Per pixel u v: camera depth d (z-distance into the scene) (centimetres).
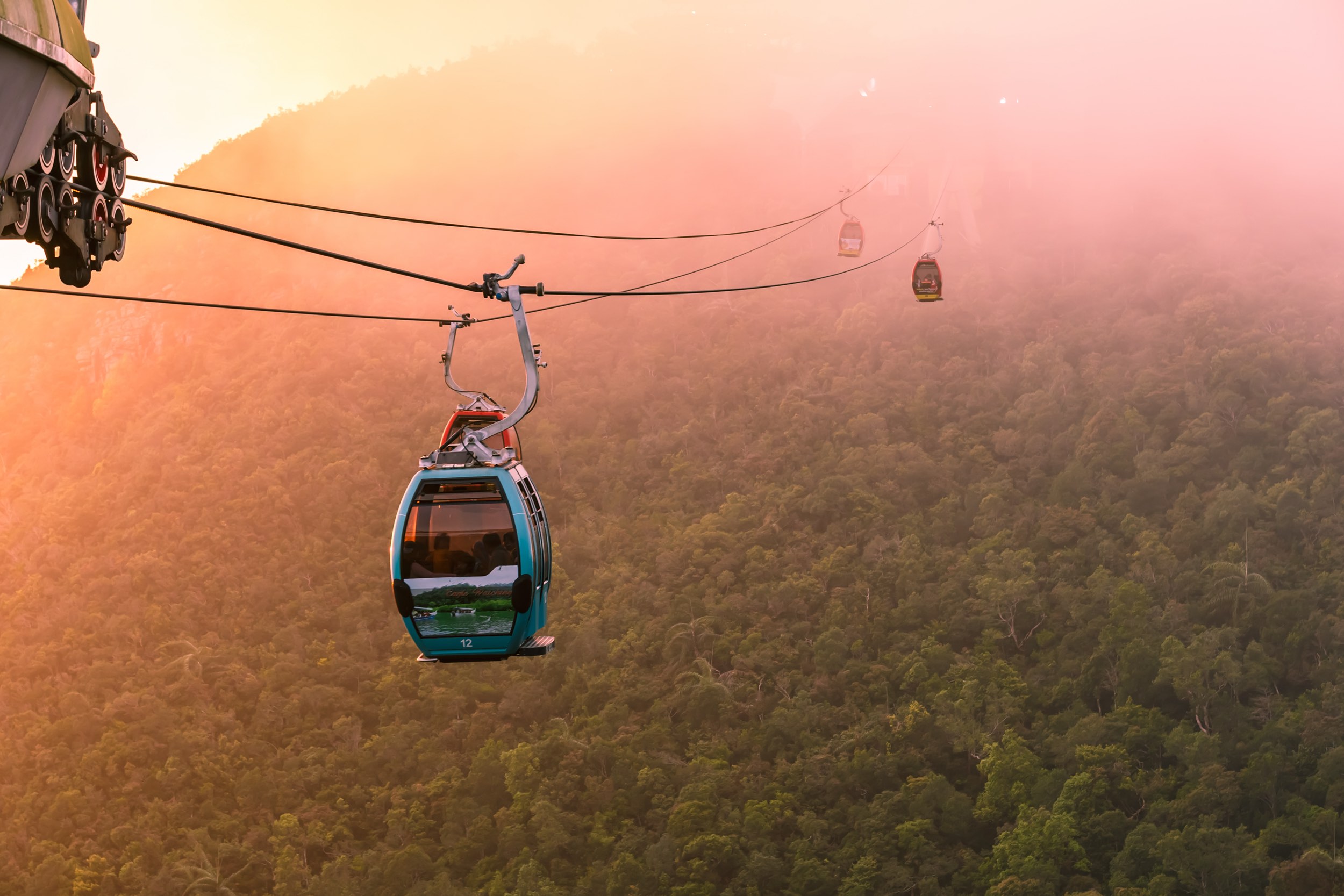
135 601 13775
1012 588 10719
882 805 8825
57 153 842
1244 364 13762
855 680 10494
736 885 8356
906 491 13238
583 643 11462
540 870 8750
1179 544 11475
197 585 13900
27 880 9569
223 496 15425
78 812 10275
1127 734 9081
